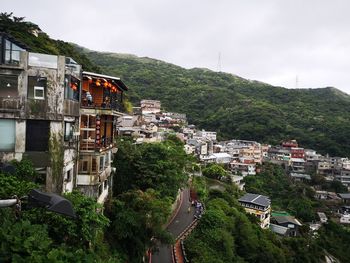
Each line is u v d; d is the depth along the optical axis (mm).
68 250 13008
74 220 14992
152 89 154750
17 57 19281
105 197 26500
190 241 30469
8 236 10680
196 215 38281
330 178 97562
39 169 18453
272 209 71812
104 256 19375
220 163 88875
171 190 34156
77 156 21984
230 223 37562
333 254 59625
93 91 25219
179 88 160250
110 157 27422
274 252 40469
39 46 48344
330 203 84125
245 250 37125
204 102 147500
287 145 109750
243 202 60344
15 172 16719
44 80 18594
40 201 12719
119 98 31047
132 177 32562
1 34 18578
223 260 29938
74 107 20797
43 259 10320
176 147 51594
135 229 23500
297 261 47938
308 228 64625
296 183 91375
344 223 76250
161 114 113750
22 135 18156
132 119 72438
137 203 24719
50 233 14141
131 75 171375
